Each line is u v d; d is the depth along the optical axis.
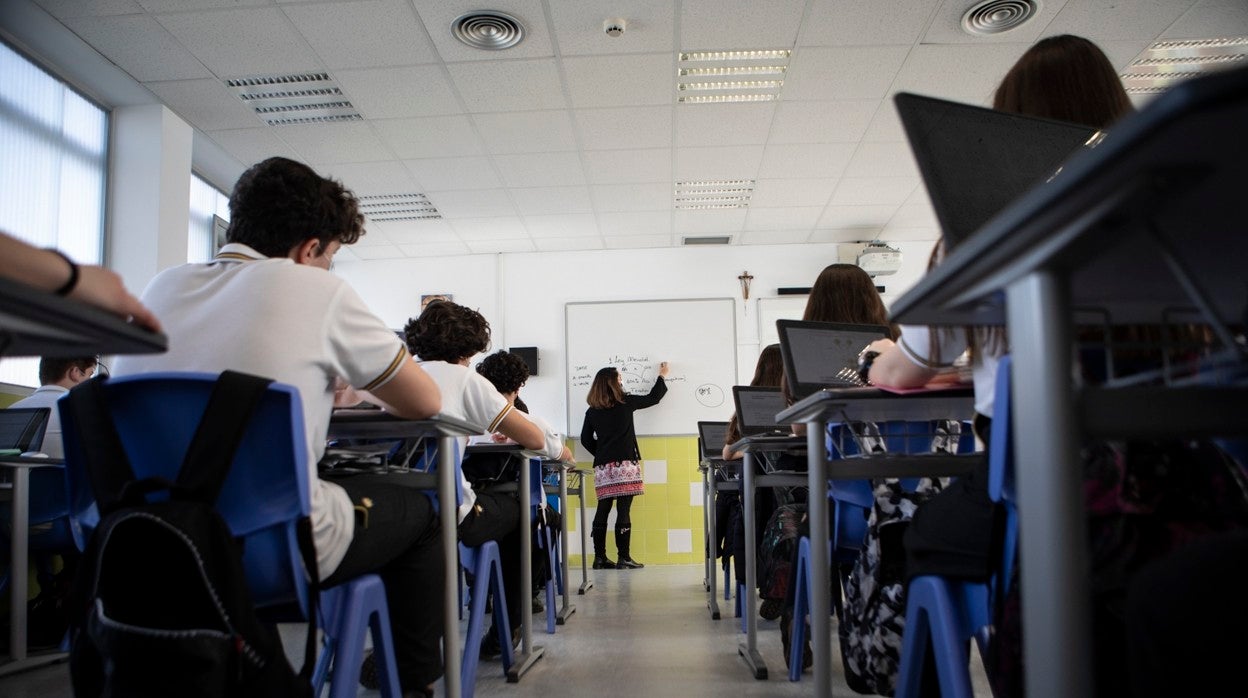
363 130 4.96
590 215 6.55
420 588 1.48
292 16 3.76
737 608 3.35
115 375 1.20
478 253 7.46
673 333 7.30
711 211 6.53
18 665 2.62
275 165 1.36
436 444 1.62
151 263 4.52
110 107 4.60
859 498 1.84
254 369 1.15
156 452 1.03
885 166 5.66
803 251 7.38
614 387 6.55
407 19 3.81
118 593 0.88
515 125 4.95
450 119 4.85
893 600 1.37
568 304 7.36
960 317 0.71
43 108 4.15
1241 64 0.33
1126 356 0.78
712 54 4.25
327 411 1.26
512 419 2.32
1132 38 4.09
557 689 2.22
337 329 1.23
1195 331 0.77
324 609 1.33
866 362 1.31
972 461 1.40
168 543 0.88
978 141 0.96
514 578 2.68
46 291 0.54
